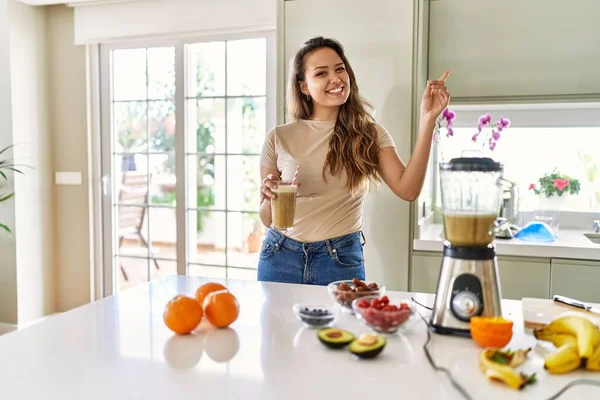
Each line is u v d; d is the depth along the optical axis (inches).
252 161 133.7
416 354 37.6
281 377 33.6
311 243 72.2
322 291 55.6
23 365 35.6
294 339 40.8
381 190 99.5
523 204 115.9
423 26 96.3
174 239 142.9
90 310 48.5
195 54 136.6
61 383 32.8
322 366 35.5
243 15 125.5
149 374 34.1
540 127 113.3
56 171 149.6
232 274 138.6
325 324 43.2
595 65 91.0
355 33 100.3
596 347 33.9
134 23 135.3
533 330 39.4
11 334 41.9
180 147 138.2
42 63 145.1
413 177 66.7
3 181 138.6
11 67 135.2
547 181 111.3
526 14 93.3
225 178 136.6
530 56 93.7
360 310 41.5
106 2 136.9
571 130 111.8
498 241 94.4
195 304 42.0
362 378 33.5
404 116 98.5
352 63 100.7
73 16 143.5
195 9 129.6
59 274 152.0
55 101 147.9
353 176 71.6
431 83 63.4
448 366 35.2
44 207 147.3
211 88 135.7
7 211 138.4
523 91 94.5
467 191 40.3
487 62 95.7
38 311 146.3
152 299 52.2
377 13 98.9
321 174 73.0
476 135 102.5
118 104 145.0
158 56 139.6
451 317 41.4
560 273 89.2
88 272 149.6
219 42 133.6
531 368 34.9
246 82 132.1
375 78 99.6
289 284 58.6
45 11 145.4
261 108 131.2
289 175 74.7
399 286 99.9
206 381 33.1
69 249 150.8
